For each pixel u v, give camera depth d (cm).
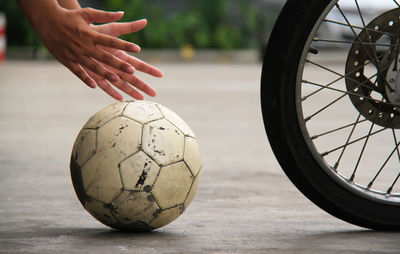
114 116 347
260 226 383
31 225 379
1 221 389
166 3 2767
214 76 1744
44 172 559
